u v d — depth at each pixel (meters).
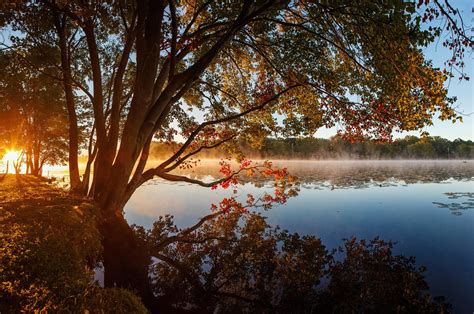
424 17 4.89
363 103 8.46
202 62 8.34
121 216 8.55
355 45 6.93
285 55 9.77
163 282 6.01
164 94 8.49
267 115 12.38
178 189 23.25
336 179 28.11
